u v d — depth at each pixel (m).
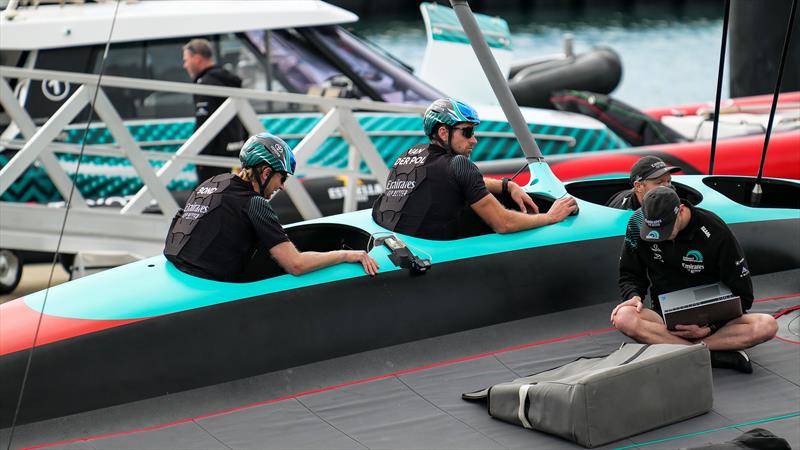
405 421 14.26
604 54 42.03
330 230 17.70
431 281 16.55
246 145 15.51
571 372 14.54
